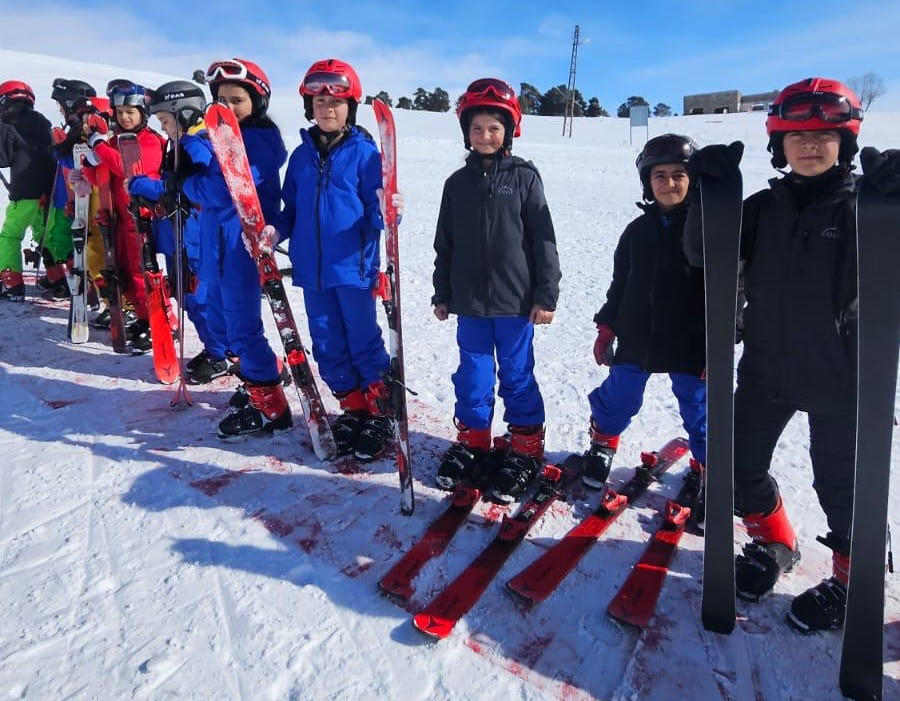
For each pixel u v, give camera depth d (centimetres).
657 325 233
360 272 279
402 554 228
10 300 524
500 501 260
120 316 414
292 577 214
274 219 294
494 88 230
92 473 274
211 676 174
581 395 370
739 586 207
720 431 178
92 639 185
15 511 245
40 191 512
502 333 260
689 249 196
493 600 205
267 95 293
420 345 453
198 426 324
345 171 270
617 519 250
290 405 353
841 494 186
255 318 302
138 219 354
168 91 289
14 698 166
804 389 183
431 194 1208
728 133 2786
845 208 170
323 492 266
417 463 292
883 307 152
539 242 246
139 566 217
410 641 188
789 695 172
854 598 164
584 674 179
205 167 282
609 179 1464
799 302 178
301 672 176
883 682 175
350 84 260
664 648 188
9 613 194
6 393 353
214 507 252
